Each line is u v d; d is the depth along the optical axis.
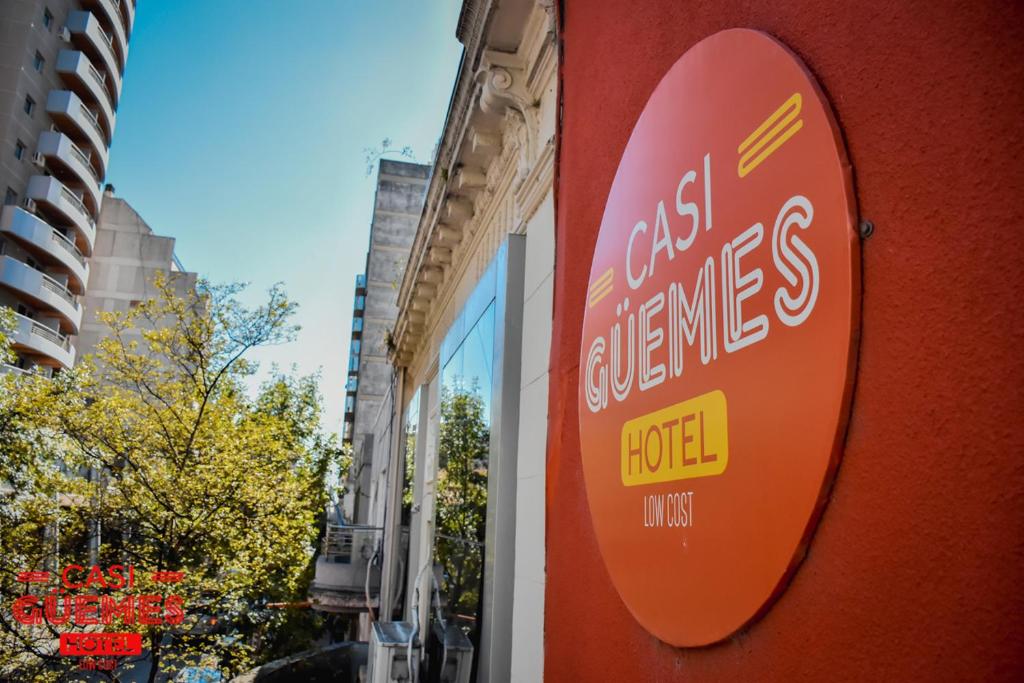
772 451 1.53
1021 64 1.03
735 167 1.81
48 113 43.00
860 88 1.38
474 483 5.80
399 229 47.69
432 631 7.48
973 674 1.00
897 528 1.17
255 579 11.09
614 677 2.44
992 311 1.03
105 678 11.03
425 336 13.04
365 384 50.66
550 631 3.27
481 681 4.93
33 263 42.44
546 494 3.53
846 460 1.32
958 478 1.06
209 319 11.66
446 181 7.86
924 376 1.15
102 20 47.62
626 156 2.69
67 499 10.98
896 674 1.14
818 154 1.45
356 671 14.91
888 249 1.26
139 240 57.56
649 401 2.23
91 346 54.75
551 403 3.63
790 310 1.51
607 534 2.52
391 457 18.19
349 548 22.97
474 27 5.49
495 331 5.52
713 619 1.72
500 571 4.72
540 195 4.84
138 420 10.69
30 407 9.88
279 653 18.25
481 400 5.93
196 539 10.45
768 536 1.51
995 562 0.98
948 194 1.14
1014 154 1.02
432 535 8.29
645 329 2.32
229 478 10.55
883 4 1.33
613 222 2.78
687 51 2.23
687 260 2.05
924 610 1.10
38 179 41.28
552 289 4.40
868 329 1.29
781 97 1.62
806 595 1.40
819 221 1.43
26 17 40.81
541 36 4.87
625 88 2.92
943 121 1.16
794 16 1.65
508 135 6.07
